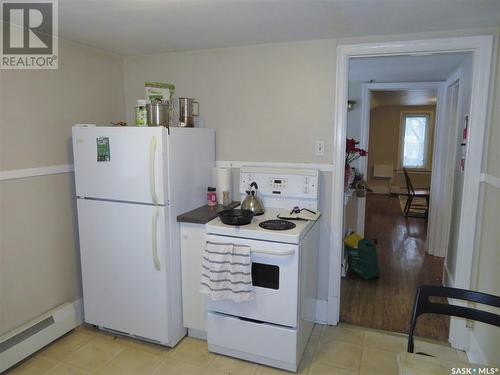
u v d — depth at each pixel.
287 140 2.65
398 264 4.04
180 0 1.75
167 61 2.90
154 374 2.18
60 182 2.50
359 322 2.78
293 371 2.19
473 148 2.25
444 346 2.47
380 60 3.03
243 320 2.25
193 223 2.35
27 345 2.24
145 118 2.39
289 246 2.04
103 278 2.48
